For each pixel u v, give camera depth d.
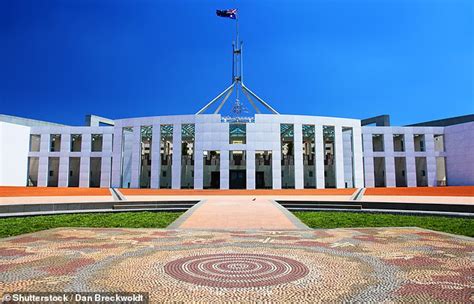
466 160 43.19
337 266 6.30
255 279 5.44
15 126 43.75
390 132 46.03
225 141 39.91
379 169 48.91
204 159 44.12
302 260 6.79
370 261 6.71
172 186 39.62
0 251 7.69
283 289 4.93
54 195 28.12
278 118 40.47
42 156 45.47
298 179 39.75
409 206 16.84
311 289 4.93
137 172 40.94
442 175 49.28
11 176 42.97
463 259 6.90
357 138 43.16
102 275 5.65
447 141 45.91
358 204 18.47
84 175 45.06
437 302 4.41
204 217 13.85
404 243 8.73
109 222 13.70
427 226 12.45
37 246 8.30
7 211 15.52
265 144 39.88
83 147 45.66
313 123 41.16
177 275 5.66
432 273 5.82
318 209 18.44
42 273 5.77
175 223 12.67
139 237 9.72
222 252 7.56
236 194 32.06
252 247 8.16
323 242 8.88
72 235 10.13
